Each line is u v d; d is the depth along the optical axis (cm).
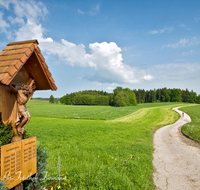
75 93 14450
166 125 2833
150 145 1261
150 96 14562
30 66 360
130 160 812
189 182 635
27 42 329
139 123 3166
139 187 561
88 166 687
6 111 298
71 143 1384
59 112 5419
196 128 1969
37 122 3112
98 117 4150
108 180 549
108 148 1135
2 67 278
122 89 12162
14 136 316
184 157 974
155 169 768
